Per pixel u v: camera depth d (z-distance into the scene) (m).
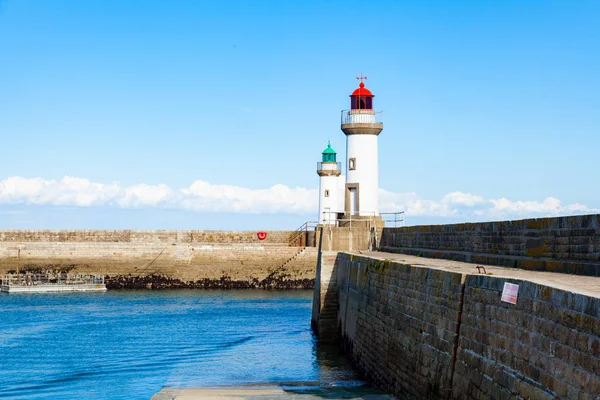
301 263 71.56
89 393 28.20
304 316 50.22
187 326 45.25
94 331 43.22
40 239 72.56
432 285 20.06
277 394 25.94
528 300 13.91
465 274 17.70
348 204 53.16
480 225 27.56
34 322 46.88
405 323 22.48
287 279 71.50
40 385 29.56
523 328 14.02
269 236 76.00
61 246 70.69
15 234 72.56
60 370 32.34
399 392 22.61
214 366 32.62
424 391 19.78
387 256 32.16
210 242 75.19
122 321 47.38
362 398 23.88
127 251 71.19
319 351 36.22
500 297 15.33
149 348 37.53
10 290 65.50
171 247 71.62
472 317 16.81
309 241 75.56
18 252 69.94
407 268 22.97
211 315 50.62
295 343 38.78
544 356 13.04
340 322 37.44
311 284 71.50
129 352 36.44
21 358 35.03
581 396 11.66
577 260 19.91
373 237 43.53
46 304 56.91
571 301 12.23
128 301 59.41
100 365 33.41
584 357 11.68
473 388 16.17
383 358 25.17
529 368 13.60
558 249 21.19
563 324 12.45
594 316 11.45
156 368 32.47
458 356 17.50
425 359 19.94
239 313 51.81
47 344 38.81
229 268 71.56
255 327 44.84
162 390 27.50
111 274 70.88
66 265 70.50
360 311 30.38
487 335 15.80
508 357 14.60
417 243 36.50
